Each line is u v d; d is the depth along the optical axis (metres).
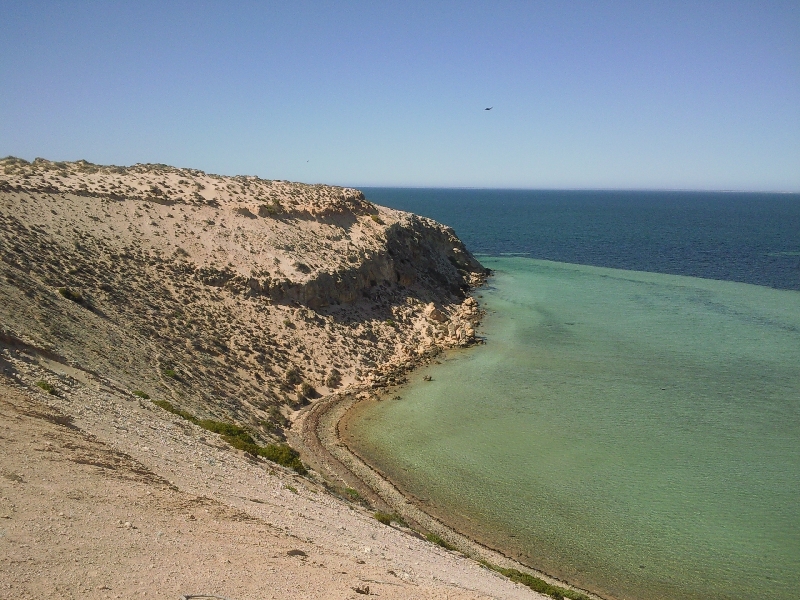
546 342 66.69
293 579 14.45
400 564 20.20
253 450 31.98
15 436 17.89
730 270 116.25
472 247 151.25
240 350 50.84
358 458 39.53
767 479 37.53
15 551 11.76
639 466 39.19
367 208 93.94
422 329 68.75
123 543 13.66
